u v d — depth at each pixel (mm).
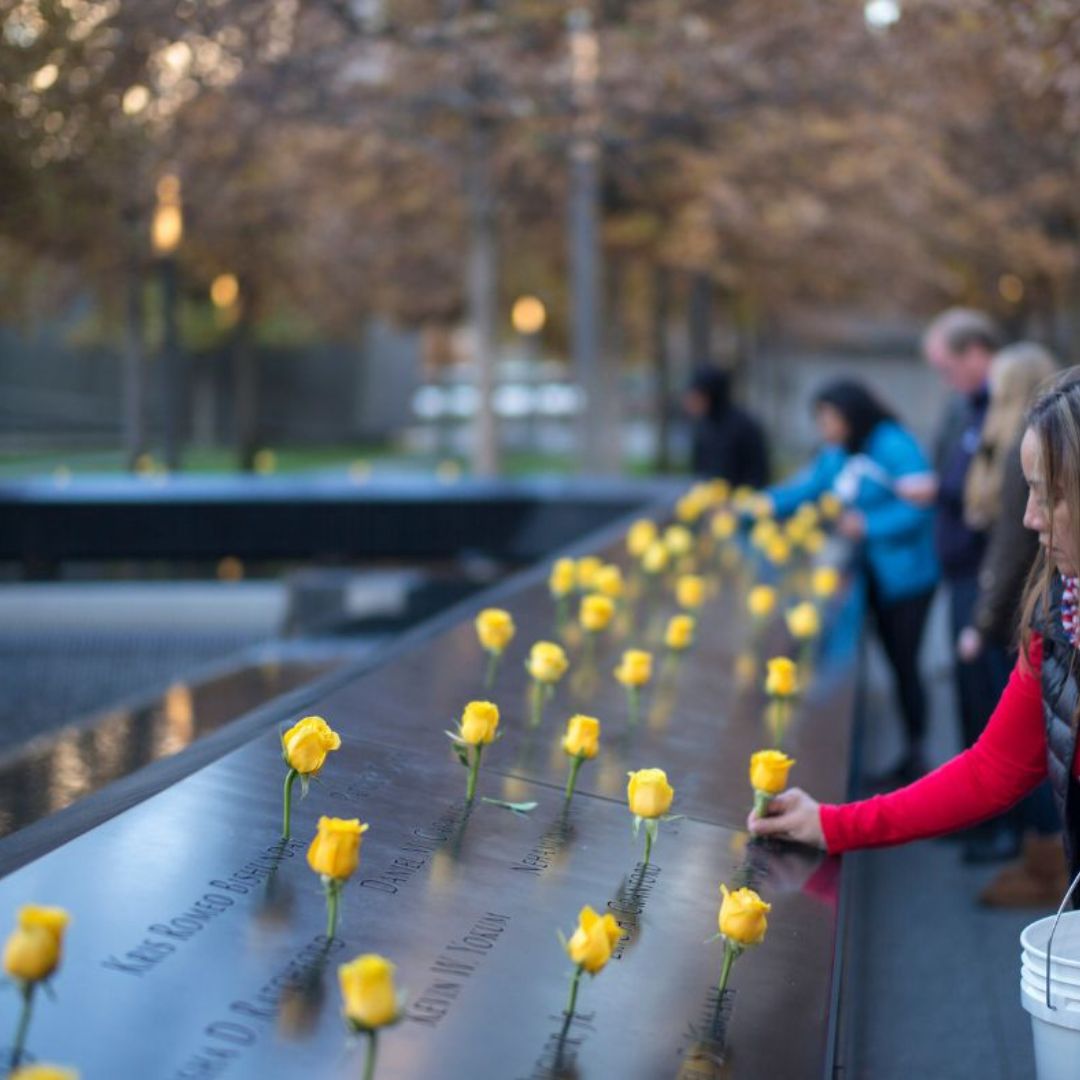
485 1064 2100
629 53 14570
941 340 6445
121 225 12977
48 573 11500
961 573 6391
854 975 5152
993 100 10703
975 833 6590
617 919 2668
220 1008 2113
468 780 3291
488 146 16312
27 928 1869
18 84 7723
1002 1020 4754
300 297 21031
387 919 2479
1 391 29156
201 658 9734
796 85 15180
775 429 34250
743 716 4355
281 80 11930
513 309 26859
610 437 21984
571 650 5047
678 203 19188
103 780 5023
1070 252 19453
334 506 11930
